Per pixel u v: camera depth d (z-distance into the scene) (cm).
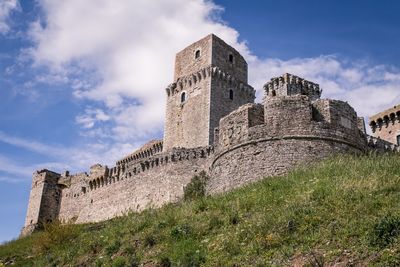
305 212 2288
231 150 3847
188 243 2436
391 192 2278
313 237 2036
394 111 7144
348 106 3859
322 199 2383
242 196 2934
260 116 3903
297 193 2598
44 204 8381
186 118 7156
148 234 2747
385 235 1809
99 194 7238
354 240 1905
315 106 3809
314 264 1830
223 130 4019
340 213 2161
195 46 7662
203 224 2602
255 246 2122
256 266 1952
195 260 2205
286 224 2209
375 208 2122
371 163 2928
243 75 7675
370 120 7456
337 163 3098
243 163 3694
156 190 5975
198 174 5638
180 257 2298
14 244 4762
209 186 4091
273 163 3541
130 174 6612
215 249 2250
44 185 8525
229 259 2114
